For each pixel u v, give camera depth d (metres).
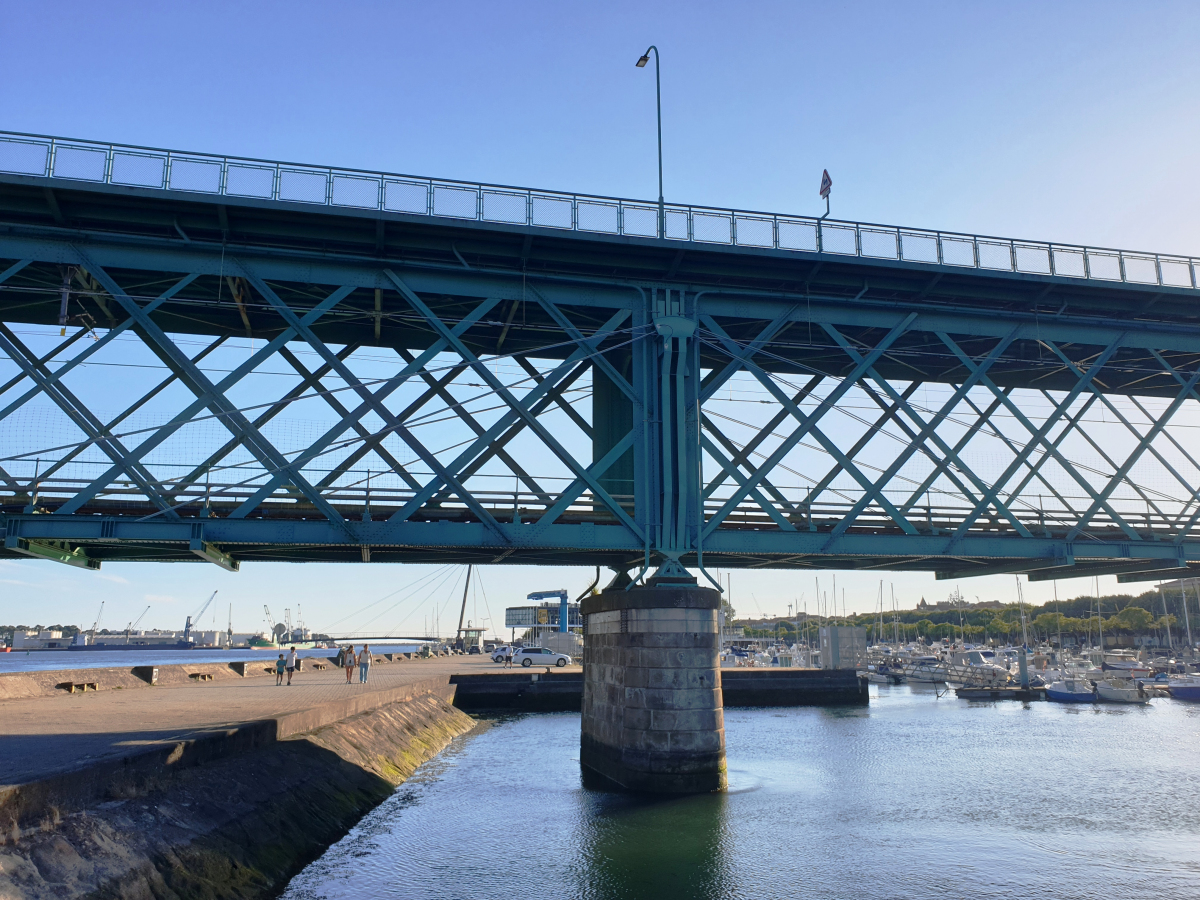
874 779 31.12
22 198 22.14
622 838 21.06
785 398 25.86
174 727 19.92
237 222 23.31
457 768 31.69
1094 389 28.42
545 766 32.09
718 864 19.31
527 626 125.69
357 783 24.19
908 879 18.73
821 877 18.70
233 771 18.61
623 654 25.47
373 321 27.95
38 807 12.21
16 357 21.53
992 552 27.00
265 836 17.41
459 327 24.17
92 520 21.55
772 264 26.27
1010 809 26.12
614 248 25.09
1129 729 48.88
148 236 22.89
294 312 24.16
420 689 43.19
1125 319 29.75
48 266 23.61
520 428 26.84
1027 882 18.66
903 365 31.86
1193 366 32.75
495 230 23.92
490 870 18.47
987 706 64.31
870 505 26.56
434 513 24.69
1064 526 29.23
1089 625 167.00
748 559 28.80
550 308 25.17
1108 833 23.09
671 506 24.80
